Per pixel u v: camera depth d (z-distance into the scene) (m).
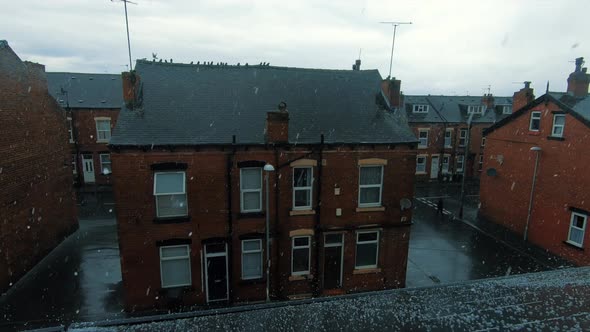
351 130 14.07
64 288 14.14
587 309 3.15
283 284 13.85
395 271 14.77
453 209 26.77
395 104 15.75
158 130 12.53
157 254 12.65
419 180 36.00
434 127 35.50
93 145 30.05
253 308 3.41
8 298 13.38
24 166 15.34
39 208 16.55
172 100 13.73
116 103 30.09
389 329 2.93
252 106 14.30
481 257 18.05
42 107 17.08
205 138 12.56
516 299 3.39
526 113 19.61
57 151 18.50
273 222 13.37
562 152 17.20
